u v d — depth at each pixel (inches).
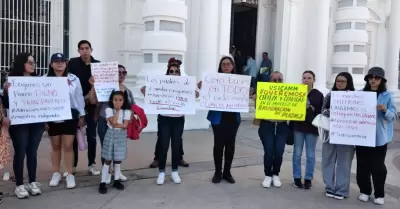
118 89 200.2
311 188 216.4
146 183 213.2
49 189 195.9
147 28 369.1
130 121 197.3
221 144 216.2
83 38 390.9
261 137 216.2
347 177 198.5
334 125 191.8
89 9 385.7
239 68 529.0
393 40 569.9
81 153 271.0
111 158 193.6
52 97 184.2
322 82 498.0
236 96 212.2
